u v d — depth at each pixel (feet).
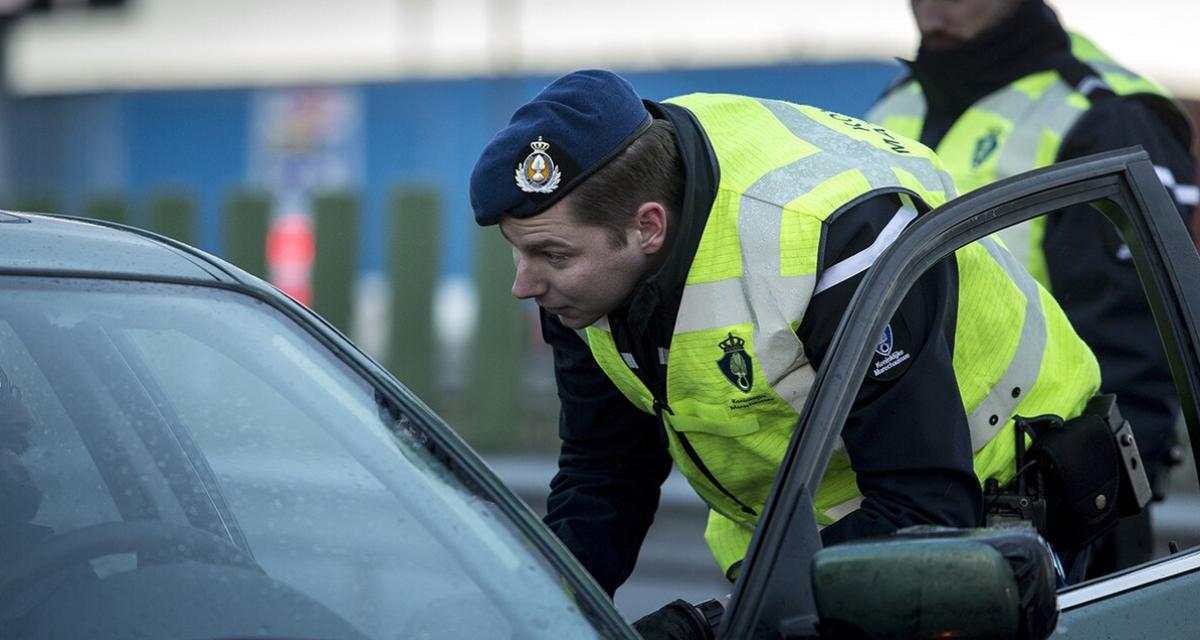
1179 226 16.94
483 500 13.24
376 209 75.72
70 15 114.83
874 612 11.85
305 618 12.43
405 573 12.68
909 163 17.25
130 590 12.89
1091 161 16.51
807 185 16.39
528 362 68.95
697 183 16.29
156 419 13.91
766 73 99.19
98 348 13.80
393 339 69.51
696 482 18.31
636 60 105.40
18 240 13.98
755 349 16.29
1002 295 17.52
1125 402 23.82
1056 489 18.26
